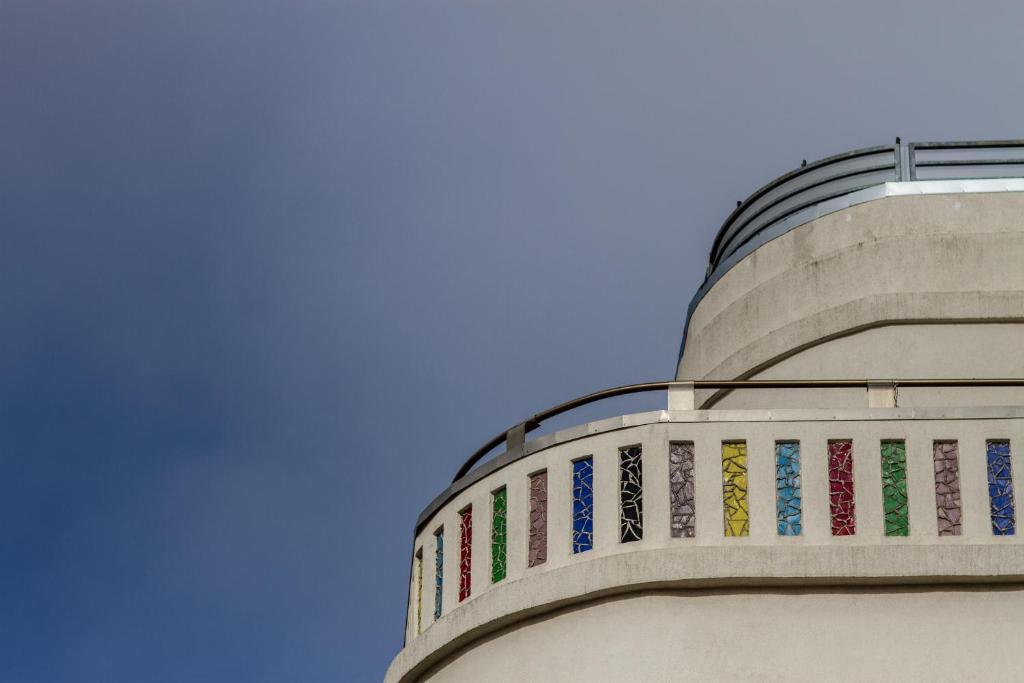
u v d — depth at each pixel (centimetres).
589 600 2802
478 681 2884
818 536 2750
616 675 2736
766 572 2722
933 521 2742
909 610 2705
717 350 3569
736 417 2834
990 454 2783
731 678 2692
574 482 2886
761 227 3678
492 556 2934
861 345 3338
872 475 2777
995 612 2691
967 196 3416
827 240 3475
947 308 3303
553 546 2853
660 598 2758
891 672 2669
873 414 2811
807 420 2819
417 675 3042
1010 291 3303
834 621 2708
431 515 3106
